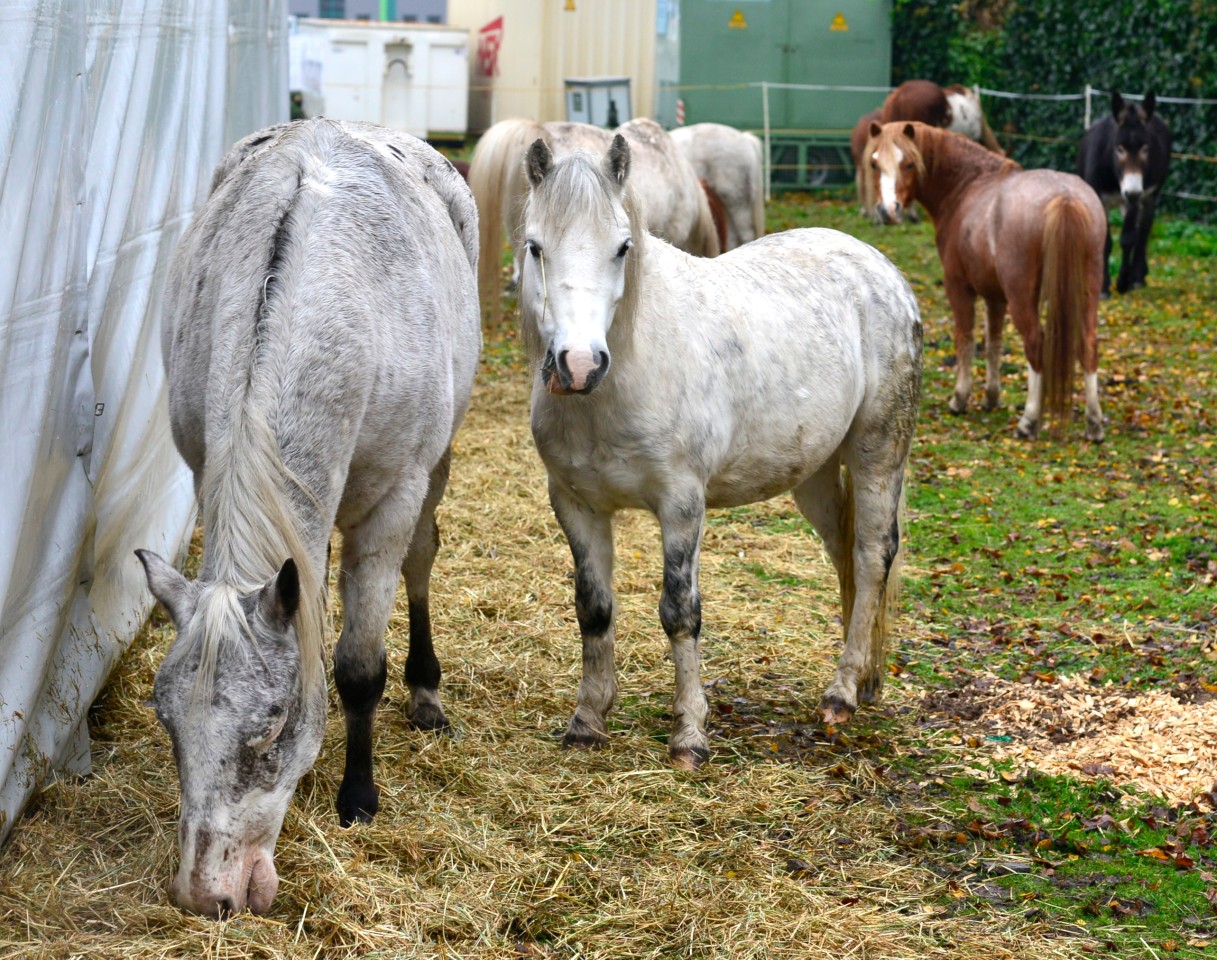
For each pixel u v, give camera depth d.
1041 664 4.62
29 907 2.79
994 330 8.16
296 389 2.76
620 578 5.34
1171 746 3.92
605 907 3.00
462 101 21.78
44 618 3.25
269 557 2.56
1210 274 12.94
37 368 3.14
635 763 3.72
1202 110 14.93
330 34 21.12
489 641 4.60
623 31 20.17
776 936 2.91
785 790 3.64
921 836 3.41
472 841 3.22
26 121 3.04
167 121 4.52
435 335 3.23
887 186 8.18
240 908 2.51
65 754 3.35
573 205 3.23
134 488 4.28
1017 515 6.34
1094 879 3.25
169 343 3.40
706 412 3.62
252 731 2.41
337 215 3.06
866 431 4.22
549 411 3.56
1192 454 7.29
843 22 18.27
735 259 4.05
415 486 3.23
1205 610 5.08
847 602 4.38
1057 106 17.47
